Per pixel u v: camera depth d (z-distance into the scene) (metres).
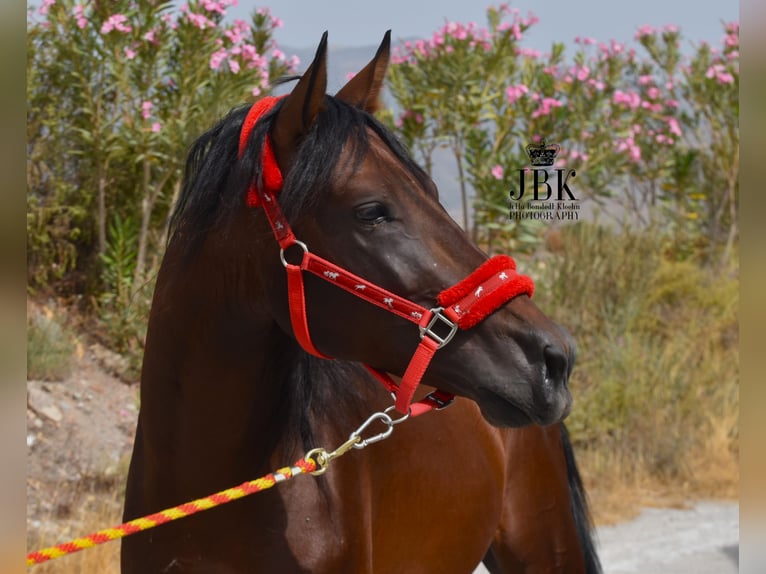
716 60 9.17
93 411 5.15
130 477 2.18
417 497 2.36
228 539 1.99
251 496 1.98
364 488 2.14
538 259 7.85
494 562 3.03
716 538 5.27
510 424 1.80
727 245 9.24
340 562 2.03
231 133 1.96
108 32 5.23
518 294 1.83
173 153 5.42
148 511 2.09
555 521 2.97
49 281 5.80
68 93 5.62
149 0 5.42
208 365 1.96
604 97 7.36
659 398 6.65
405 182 1.87
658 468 6.27
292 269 1.84
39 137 5.60
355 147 1.84
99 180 5.61
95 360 5.54
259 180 1.87
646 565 4.87
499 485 2.73
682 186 9.21
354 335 1.88
